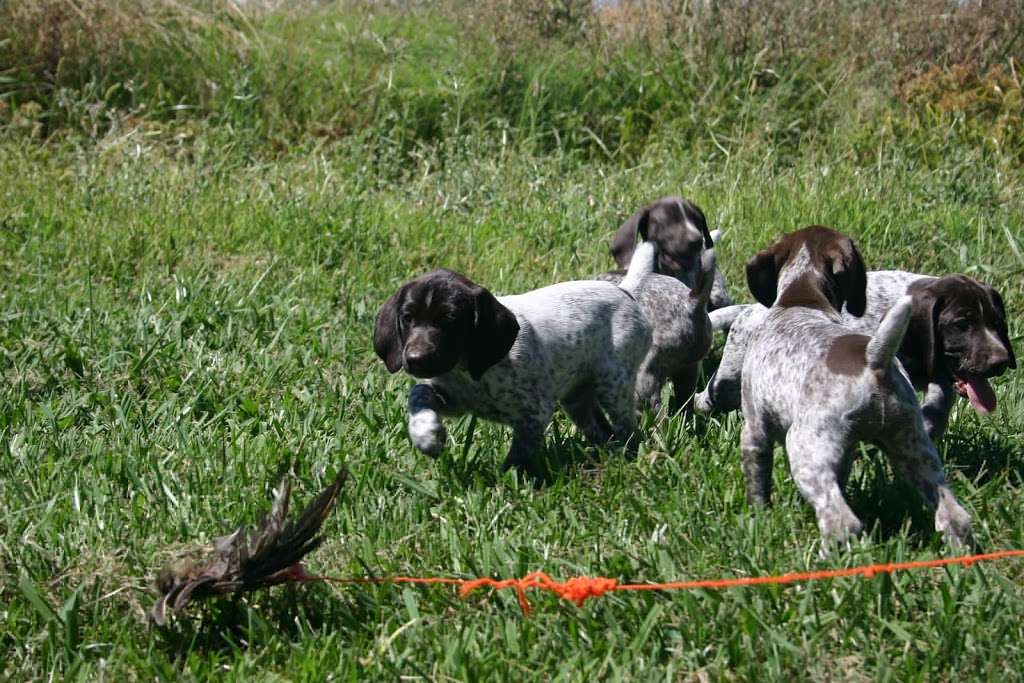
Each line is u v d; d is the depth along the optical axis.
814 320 2.73
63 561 2.56
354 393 3.13
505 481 2.81
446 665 2.39
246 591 2.46
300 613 2.47
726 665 2.39
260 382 3.16
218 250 3.86
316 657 2.40
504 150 4.56
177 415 3.00
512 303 2.98
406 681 2.38
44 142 4.48
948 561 2.46
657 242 3.55
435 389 2.93
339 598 2.50
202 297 3.49
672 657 2.40
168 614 2.45
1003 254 3.86
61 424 2.97
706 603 2.46
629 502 2.72
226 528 2.60
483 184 4.29
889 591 2.46
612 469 2.84
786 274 2.90
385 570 2.56
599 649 2.41
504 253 3.88
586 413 3.06
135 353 3.22
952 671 2.37
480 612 2.50
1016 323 3.48
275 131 4.77
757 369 2.73
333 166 4.48
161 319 3.37
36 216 3.91
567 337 2.97
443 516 2.71
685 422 3.12
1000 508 2.68
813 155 4.57
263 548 2.43
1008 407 3.10
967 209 4.06
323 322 3.45
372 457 2.88
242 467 2.79
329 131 4.74
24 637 2.46
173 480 2.77
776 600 2.47
